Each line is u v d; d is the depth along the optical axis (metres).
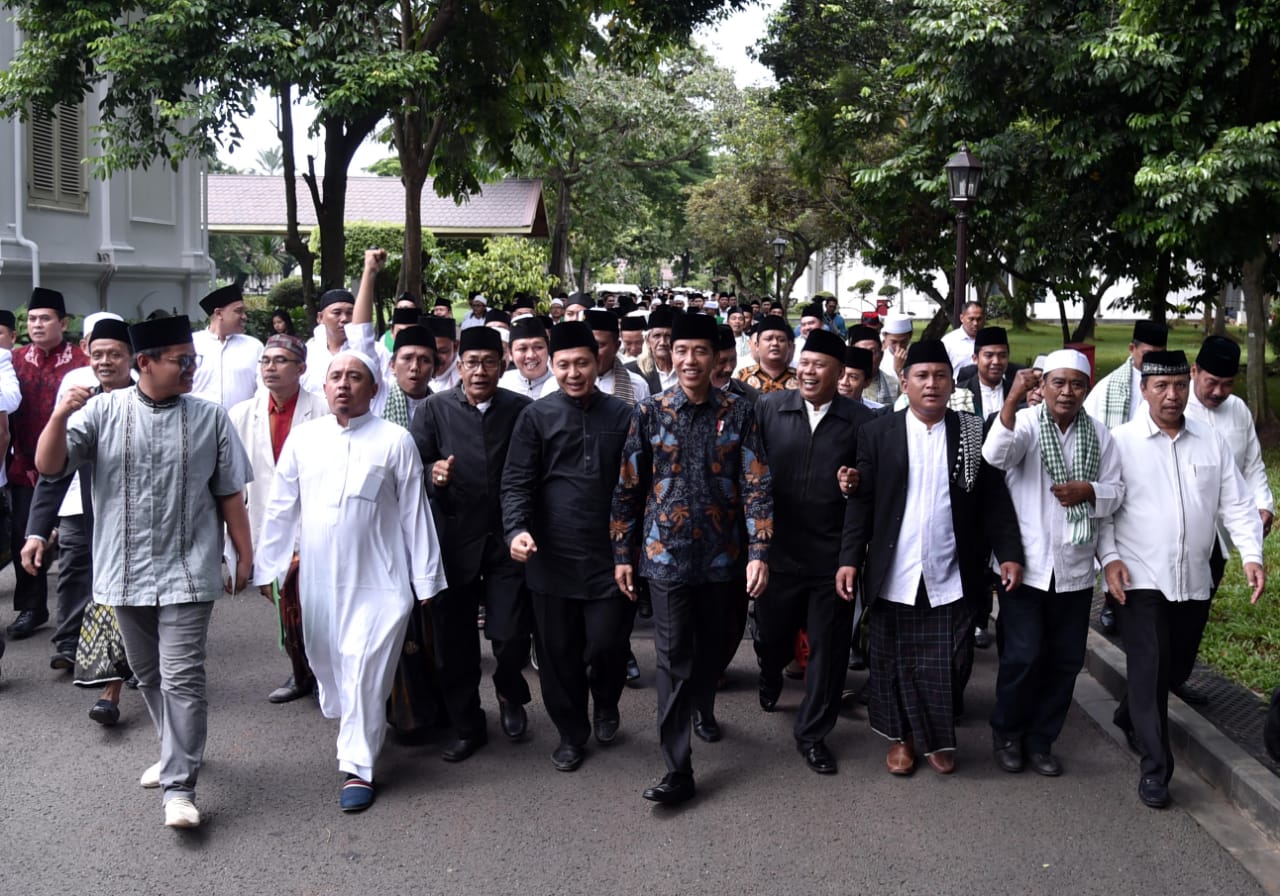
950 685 5.65
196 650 5.20
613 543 5.58
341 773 5.69
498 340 5.96
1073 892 4.55
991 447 5.53
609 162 37.09
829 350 5.93
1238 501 5.59
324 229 17.95
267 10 14.38
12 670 7.15
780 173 34.00
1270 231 14.46
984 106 15.79
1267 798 5.15
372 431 5.52
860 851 4.89
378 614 5.42
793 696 6.89
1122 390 7.19
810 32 24.91
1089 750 6.10
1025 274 17.61
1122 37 13.56
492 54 16.11
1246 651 7.29
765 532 5.42
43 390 8.10
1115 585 5.50
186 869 4.70
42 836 4.97
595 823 5.14
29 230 17.12
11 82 14.32
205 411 5.32
